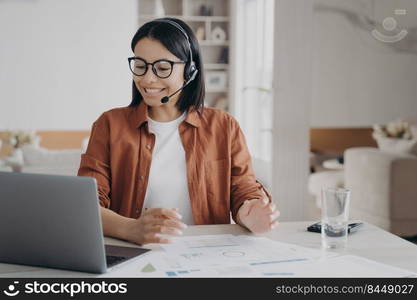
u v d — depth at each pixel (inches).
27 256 51.9
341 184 145.9
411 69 145.1
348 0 143.9
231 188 76.9
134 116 75.1
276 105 145.5
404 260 55.4
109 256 54.2
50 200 49.1
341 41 144.8
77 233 49.2
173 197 74.2
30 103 279.4
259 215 63.9
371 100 145.6
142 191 73.7
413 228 144.1
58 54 279.3
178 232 58.1
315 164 147.8
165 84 69.1
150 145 74.5
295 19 143.9
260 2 250.4
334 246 58.8
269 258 54.8
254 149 252.2
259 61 252.1
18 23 274.8
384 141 145.4
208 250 57.4
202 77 75.2
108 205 72.9
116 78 284.8
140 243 59.1
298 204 148.2
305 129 146.8
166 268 51.4
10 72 276.7
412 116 145.3
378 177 144.3
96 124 76.5
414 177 144.0
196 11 307.1
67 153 147.0
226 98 311.9
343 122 146.3
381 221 144.1
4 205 50.6
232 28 297.4
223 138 76.9
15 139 208.8
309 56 145.1
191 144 75.1
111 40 282.8
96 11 280.4
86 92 283.4
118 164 74.3
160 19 70.4
